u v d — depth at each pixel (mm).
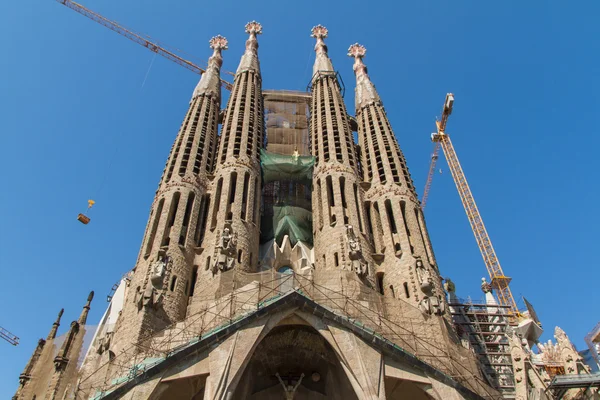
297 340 39906
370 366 35344
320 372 41562
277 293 41938
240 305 40375
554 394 44688
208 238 52094
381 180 60781
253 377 40750
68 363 48688
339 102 72562
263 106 77750
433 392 35688
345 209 56688
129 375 34594
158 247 48656
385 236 54375
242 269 49250
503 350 65125
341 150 63469
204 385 37094
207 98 70188
